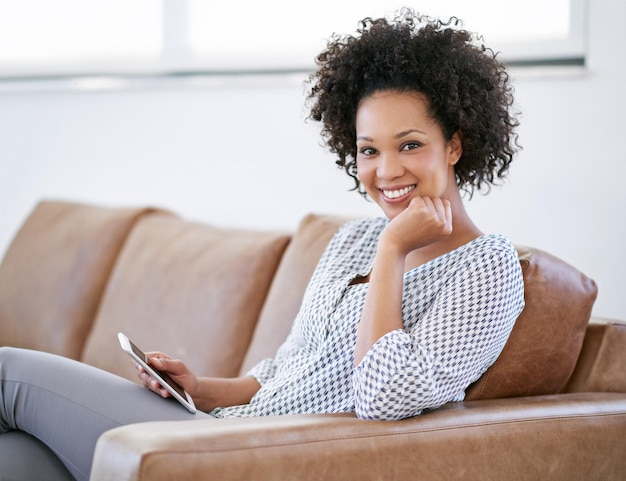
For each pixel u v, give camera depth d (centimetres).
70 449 158
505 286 154
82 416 158
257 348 209
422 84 160
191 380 176
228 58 290
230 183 293
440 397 148
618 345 178
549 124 232
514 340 165
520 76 235
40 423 162
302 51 276
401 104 159
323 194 272
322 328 170
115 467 126
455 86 160
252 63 285
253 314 224
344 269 180
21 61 337
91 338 259
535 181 234
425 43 162
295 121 277
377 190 166
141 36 312
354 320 165
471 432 149
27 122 342
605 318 184
